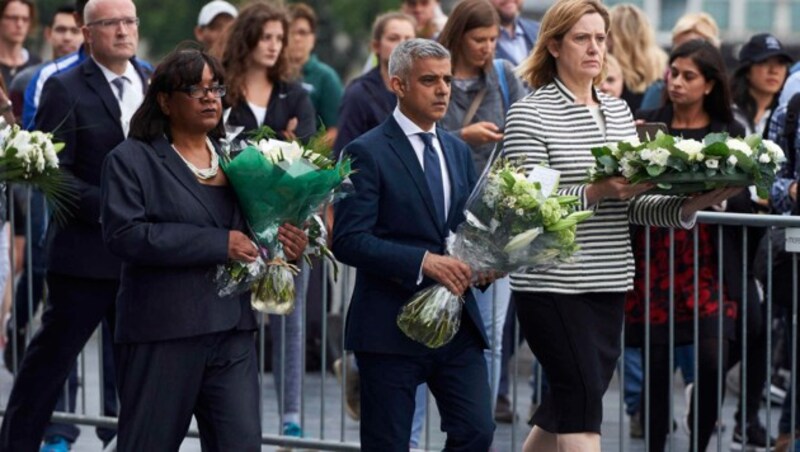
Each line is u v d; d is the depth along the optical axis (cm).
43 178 2292
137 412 2150
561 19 2266
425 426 2936
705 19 3500
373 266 2195
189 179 2150
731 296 2688
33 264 3162
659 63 3472
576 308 2256
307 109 3016
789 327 2730
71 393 3019
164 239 2094
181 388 2153
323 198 2155
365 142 2242
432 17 3825
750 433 2958
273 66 2981
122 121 2575
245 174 2131
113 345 2647
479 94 2861
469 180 2298
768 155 2188
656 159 2144
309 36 3709
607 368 2277
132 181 2122
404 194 2228
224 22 3516
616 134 2278
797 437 2802
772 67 3322
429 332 2200
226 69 2955
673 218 2267
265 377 3562
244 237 2128
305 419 3225
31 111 2964
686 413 2978
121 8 2570
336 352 3562
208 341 2159
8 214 2838
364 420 2275
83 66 2592
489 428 2242
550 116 2264
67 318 2575
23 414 2595
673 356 2630
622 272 2278
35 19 3788
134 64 2655
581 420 2247
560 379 2258
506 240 2147
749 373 2902
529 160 2247
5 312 3338
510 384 3266
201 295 2145
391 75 2259
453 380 2252
